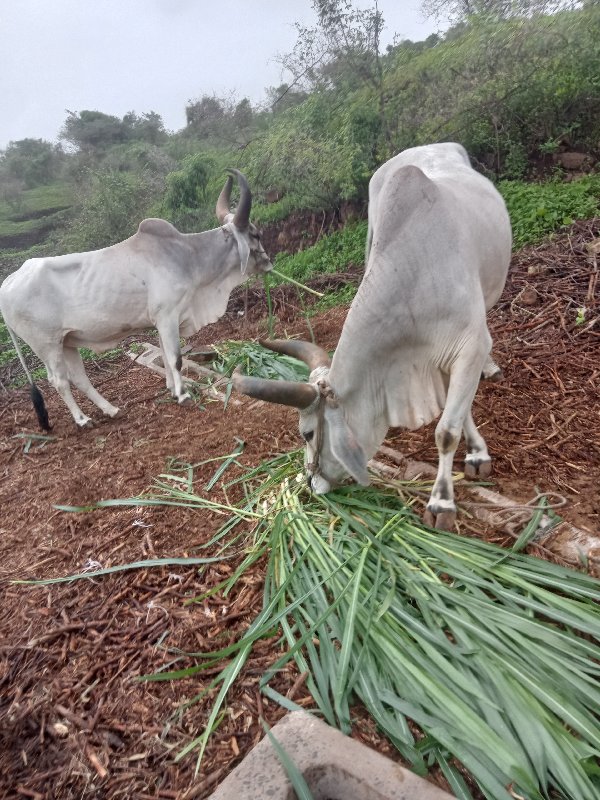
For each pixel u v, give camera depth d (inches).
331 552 115.3
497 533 120.3
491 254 128.3
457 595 100.7
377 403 119.8
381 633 96.5
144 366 282.8
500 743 77.9
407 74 379.6
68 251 634.2
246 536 132.7
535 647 89.1
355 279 312.7
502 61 327.6
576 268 226.1
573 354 183.0
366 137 360.8
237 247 217.0
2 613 128.0
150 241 201.8
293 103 511.8
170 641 110.2
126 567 127.2
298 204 398.0
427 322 112.8
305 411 116.8
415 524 122.8
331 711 87.5
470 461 135.6
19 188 1177.4
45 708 102.7
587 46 312.0
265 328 294.7
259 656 102.0
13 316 202.7
